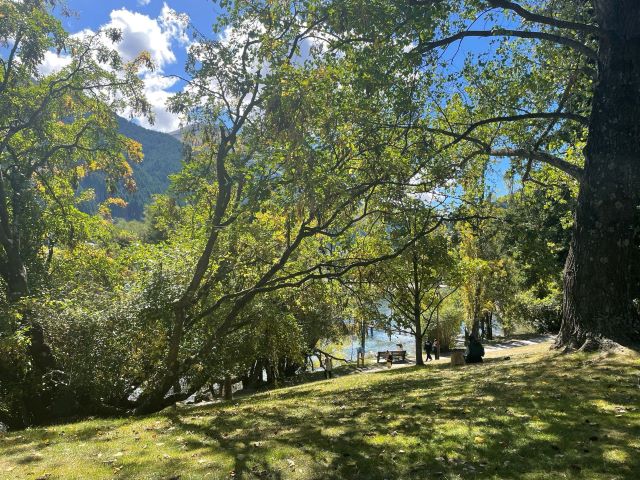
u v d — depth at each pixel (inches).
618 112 426.9
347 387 513.3
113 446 273.1
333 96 431.2
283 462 211.3
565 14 547.2
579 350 434.6
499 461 192.1
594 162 439.5
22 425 597.3
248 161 518.9
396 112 454.0
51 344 578.9
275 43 456.1
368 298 856.3
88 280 824.3
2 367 564.7
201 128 530.0
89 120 815.1
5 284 635.5
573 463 182.5
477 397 321.1
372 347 1897.1
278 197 445.1
